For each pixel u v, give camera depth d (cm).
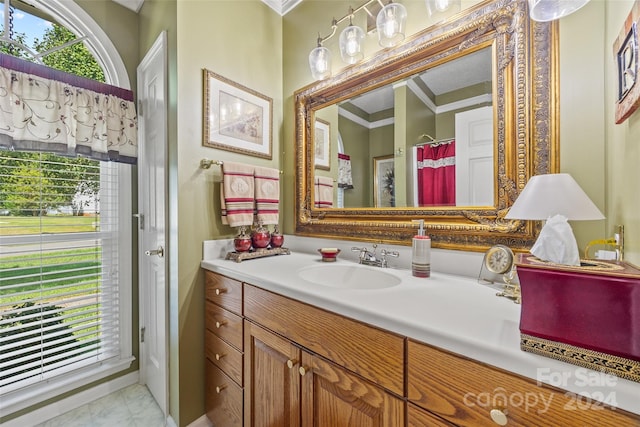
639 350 38
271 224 161
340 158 147
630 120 62
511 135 92
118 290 164
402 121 123
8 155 129
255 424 102
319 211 156
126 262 167
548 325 45
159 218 142
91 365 154
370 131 135
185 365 127
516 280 83
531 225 87
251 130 158
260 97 163
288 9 174
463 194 105
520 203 72
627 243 64
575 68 81
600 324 41
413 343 59
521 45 89
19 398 128
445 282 93
